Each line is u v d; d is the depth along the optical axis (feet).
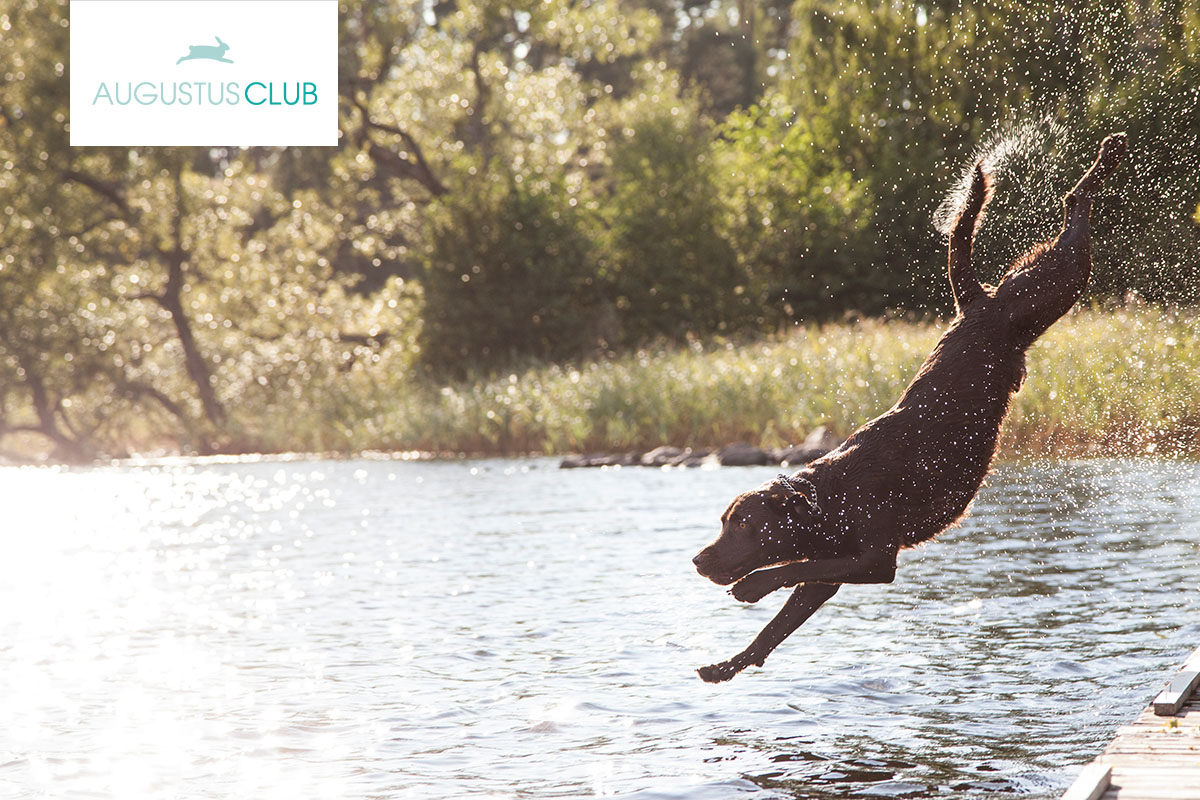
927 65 54.03
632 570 31.09
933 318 68.23
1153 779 13.41
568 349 101.45
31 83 105.19
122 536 44.91
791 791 14.46
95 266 112.88
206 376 114.62
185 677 21.20
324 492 61.11
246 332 119.14
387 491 58.80
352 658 22.41
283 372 114.11
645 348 99.35
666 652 22.08
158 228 114.32
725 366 70.49
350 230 130.82
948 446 17.11
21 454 114.01
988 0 44.70
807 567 16.56
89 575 34.47
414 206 124.77
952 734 16.53
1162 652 20.65
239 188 119.75
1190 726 15.57
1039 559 30.27
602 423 73.36
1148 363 45.73
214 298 118.73
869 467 17.07
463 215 104.37
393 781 15.28
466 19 118.93
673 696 19.02
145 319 116.37
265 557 37.50
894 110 75.51
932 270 65.21
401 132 116.88
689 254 106.01
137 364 115.85
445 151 121.90
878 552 16.75
